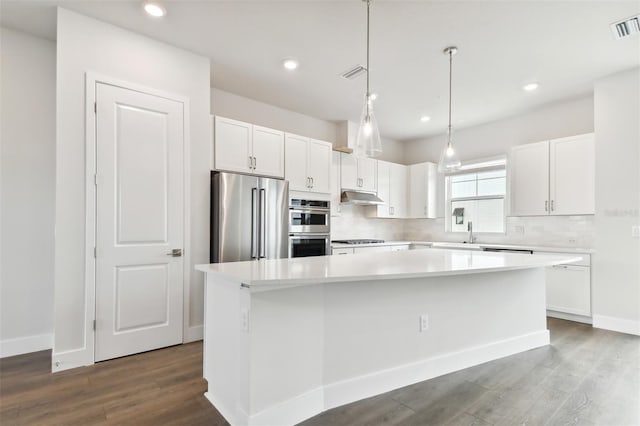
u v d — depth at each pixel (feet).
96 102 8.42
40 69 9.38
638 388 7.16
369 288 6.91
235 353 5.79
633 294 10.84
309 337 6.16
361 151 7.73
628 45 9.47
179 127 9.81
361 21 8.48
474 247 15.49
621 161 11.11
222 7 7.98
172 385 7.20
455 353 8.09
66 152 8.02
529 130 15.20
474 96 13.29
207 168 10.43
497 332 8.91
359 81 12.04
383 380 7.02
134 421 5.88
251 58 10.46
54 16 8.36
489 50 9.80
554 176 13.25
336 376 6.52
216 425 5.76
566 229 13.97
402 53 10.06
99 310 8.39
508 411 6.28
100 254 8.42
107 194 8.54
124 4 7.91
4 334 8.84
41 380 7.39
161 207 9.41
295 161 13.24
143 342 9.05
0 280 8.80
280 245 11.90
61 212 7.95
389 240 19.72
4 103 8.89
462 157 17.79
